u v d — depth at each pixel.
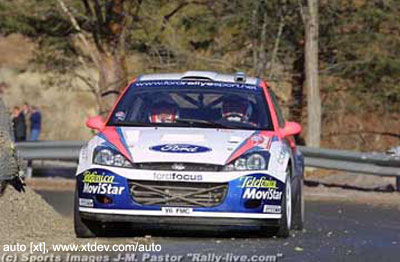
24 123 60.81
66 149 44.06
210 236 21.14
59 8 56.78
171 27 56.91
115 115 21.53
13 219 21.25
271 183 19.69
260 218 19.62
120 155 19.67
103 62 55.00
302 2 52.56
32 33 59.53
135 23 56.34
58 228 22.16
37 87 77.56
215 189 19.39
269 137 20.75
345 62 60.91
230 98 21.98
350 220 27.48
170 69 57.56
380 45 60.94
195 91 22.17
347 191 40.56
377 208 32.50
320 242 20.78
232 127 21.22
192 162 19.42
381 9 59.72
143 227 22.48
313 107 52.12
